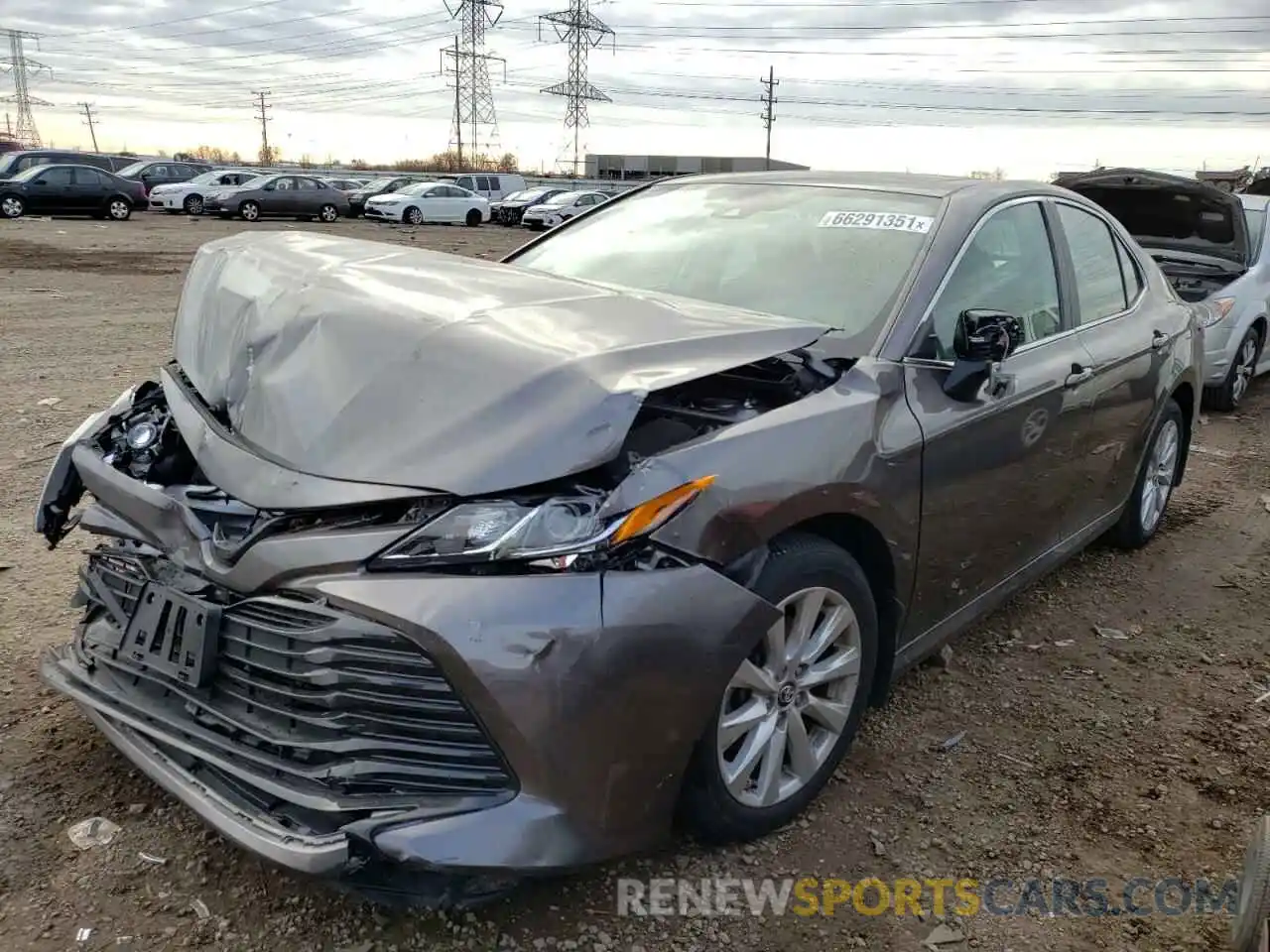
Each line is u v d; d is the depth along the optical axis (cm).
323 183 3375
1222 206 845
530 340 250
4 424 659
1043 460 370
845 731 298
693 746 243
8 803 283
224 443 261
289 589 232
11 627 383
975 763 330
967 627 363
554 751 221
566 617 220
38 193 2722
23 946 234
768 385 291
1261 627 446
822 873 274
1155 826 301
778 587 259
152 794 290
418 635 217
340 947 240
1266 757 341
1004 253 372
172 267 1731
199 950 237
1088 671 398
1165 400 485
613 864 272
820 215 378
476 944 243
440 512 226
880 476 284
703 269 369
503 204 3681
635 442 257
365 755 227
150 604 262
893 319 318
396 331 260
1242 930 239
